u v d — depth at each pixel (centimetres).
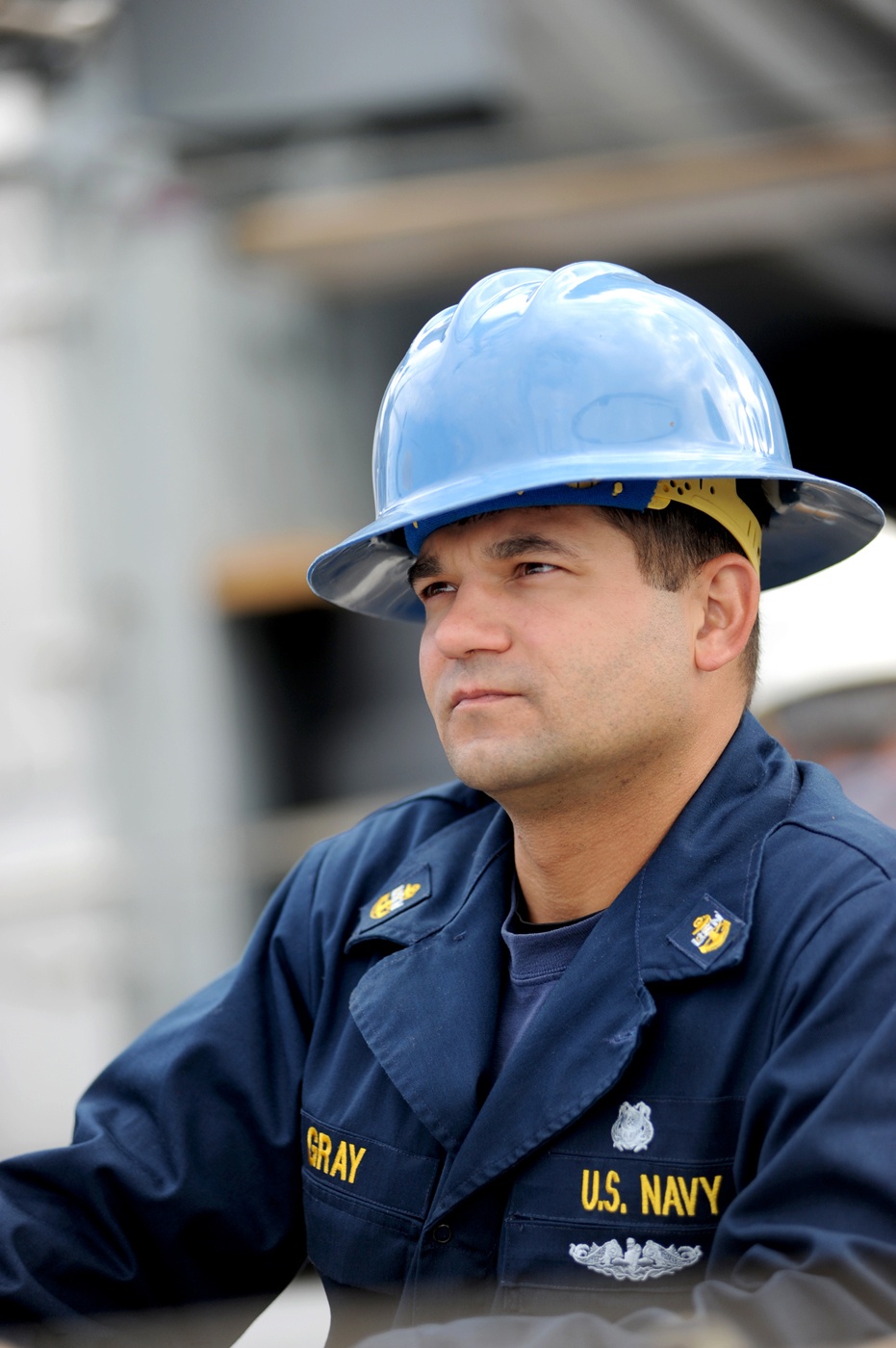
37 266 1578
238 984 511
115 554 1614
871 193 1452
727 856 432
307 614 1762
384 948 486
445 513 444
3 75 1464
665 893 429
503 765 427
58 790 1595
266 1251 486
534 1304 401
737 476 436
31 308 1581
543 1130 410
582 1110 405
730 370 458
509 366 445
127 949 1559
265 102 1532
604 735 427
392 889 500
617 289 458
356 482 1766
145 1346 476
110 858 1576
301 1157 481
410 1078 441
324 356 1739
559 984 427
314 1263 465
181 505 1616
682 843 435
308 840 1633
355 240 1566
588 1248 400
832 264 1564
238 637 1691
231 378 1650
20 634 1603
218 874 1592
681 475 426
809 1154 359
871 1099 361
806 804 442
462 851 502
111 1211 481
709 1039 405
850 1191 355
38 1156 484
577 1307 397
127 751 1611
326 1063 482
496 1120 418
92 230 1578
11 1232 469
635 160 1476
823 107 1421
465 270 1650
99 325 1592
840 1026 377
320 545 1653
